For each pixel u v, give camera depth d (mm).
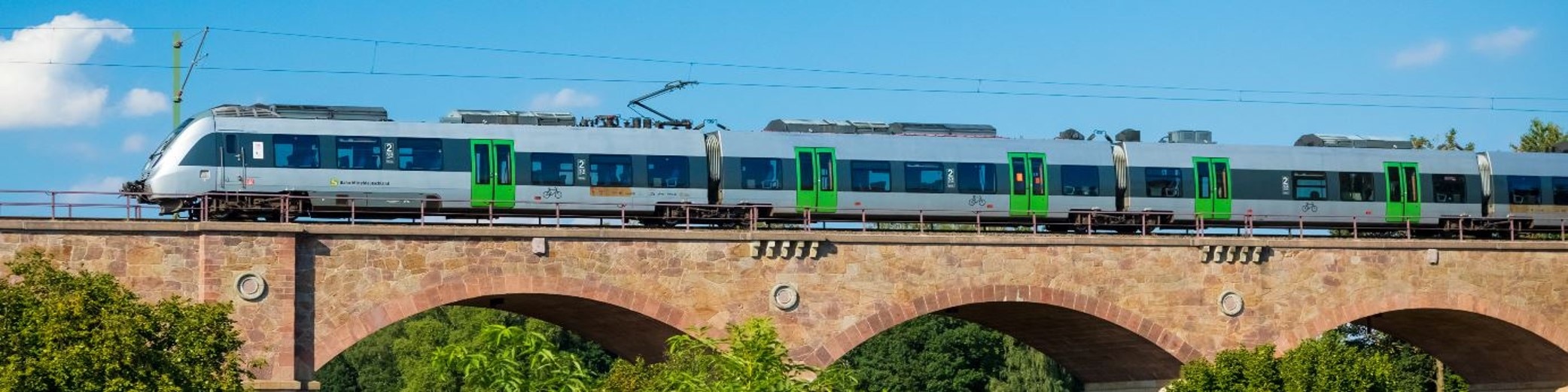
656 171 60562
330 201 56781
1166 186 66000
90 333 43188
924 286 58469
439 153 58125
